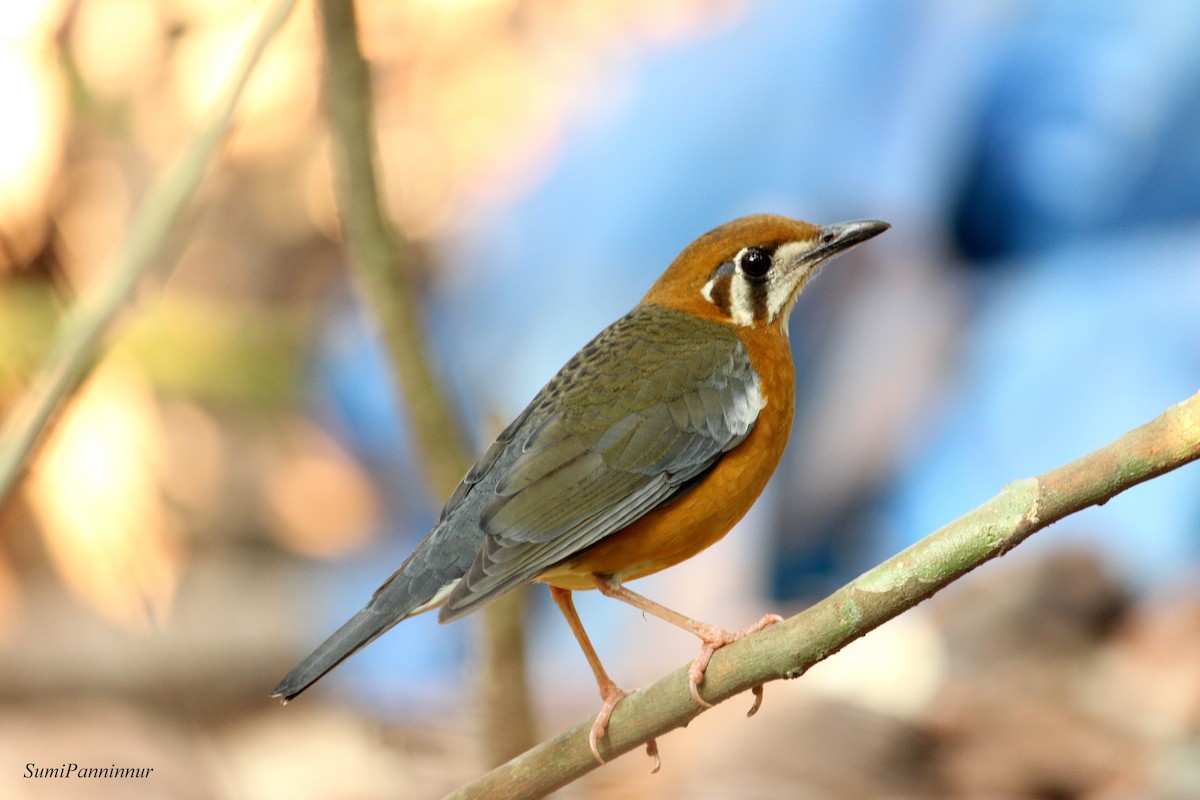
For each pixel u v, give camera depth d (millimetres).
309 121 17641
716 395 8664
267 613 14633
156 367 9797
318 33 8953
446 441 8867
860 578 6523
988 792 10500
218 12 12344
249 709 13445
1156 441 6012
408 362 8711
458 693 13047
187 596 14352
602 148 16188
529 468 8312
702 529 8578
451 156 18328
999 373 13797
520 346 15633
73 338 6723
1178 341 13281
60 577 13297
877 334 14359
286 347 10773
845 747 10781
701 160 15242
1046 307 13789
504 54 18672
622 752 7141
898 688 11695
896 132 14211
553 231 15984
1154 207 13602
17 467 6527
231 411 15586
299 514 16094
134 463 14195
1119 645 11898
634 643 14359
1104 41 13656
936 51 14141
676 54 16234
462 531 8258
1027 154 13883
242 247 17203
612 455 8375
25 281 8227
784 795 10406
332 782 11805
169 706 13180
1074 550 12812
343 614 15812
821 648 6637
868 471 14188
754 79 14914
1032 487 6148
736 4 16438
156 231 6852
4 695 12719
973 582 12797
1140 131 13531
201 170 6918
